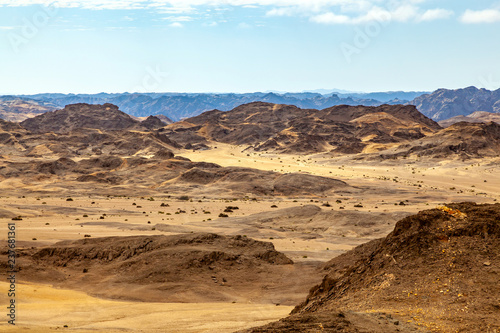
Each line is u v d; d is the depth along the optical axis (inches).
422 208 4980.3
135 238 2657.5
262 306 1844.2
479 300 1021.2
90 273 2336.4
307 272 2348.7
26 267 2345.0
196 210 4965.6
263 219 4170.8
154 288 2101.4
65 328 1429.6
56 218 4104.3
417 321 964.6
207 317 1609.3
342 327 912.9
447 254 1184.8
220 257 2388.0
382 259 1256.8
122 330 1417.3
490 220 1237.7
